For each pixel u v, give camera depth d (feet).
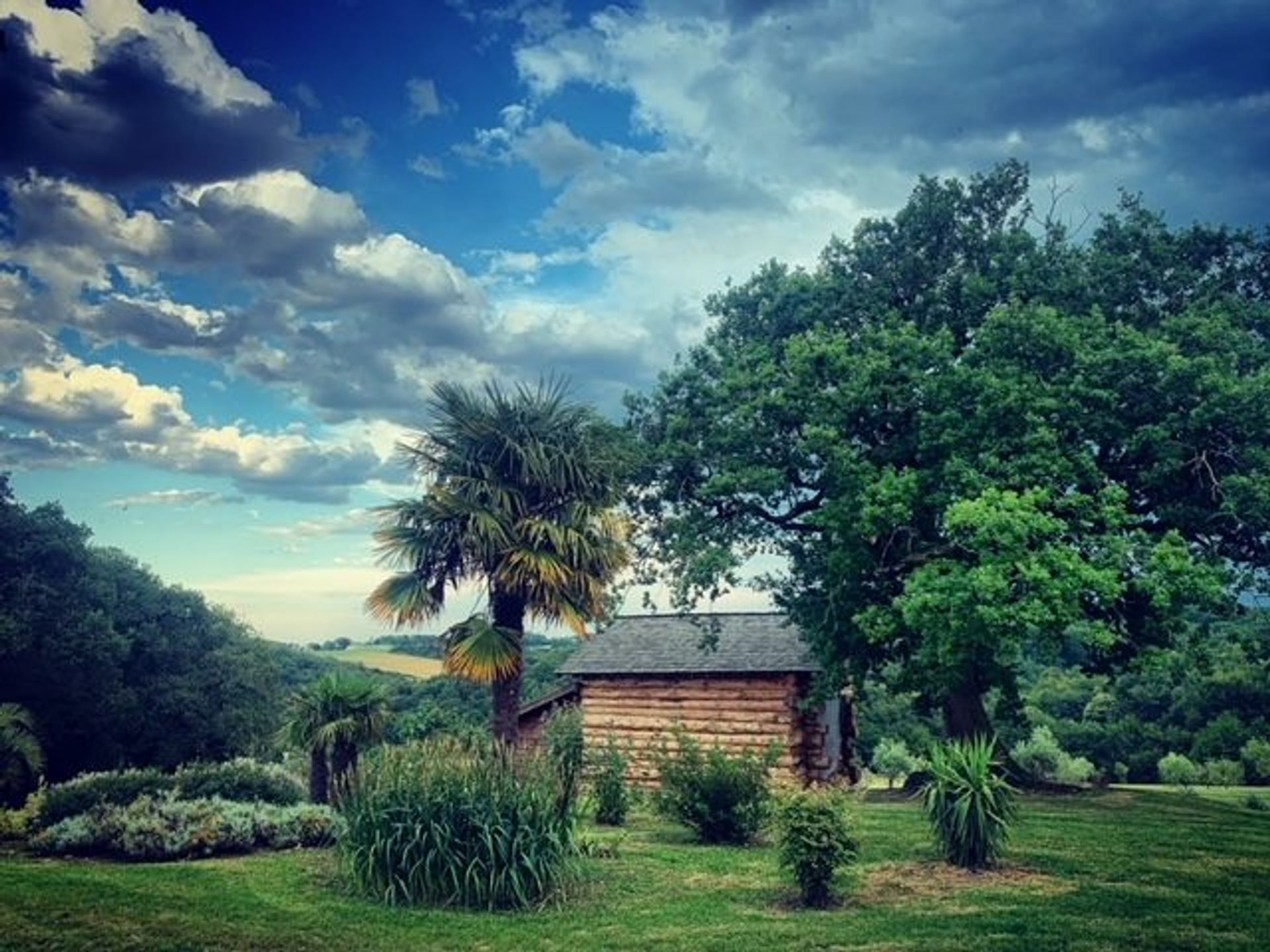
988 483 60.34
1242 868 41.57
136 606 141.18
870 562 66.85
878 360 66.95
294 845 45.50
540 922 31.71
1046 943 27.99
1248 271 73.26
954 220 78.64
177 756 132.46
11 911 29.96
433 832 34.81
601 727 81.05
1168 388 62.69
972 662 68.44
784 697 75.87
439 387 62.23
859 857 43.37
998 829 41.45
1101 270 73.51
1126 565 58.18
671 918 32.32
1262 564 66.23
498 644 56.08
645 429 80.89
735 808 48.47
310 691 54.95
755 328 82.28
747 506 77.05
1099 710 178.50
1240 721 156.25
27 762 89.66
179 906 31.86
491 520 56.59
